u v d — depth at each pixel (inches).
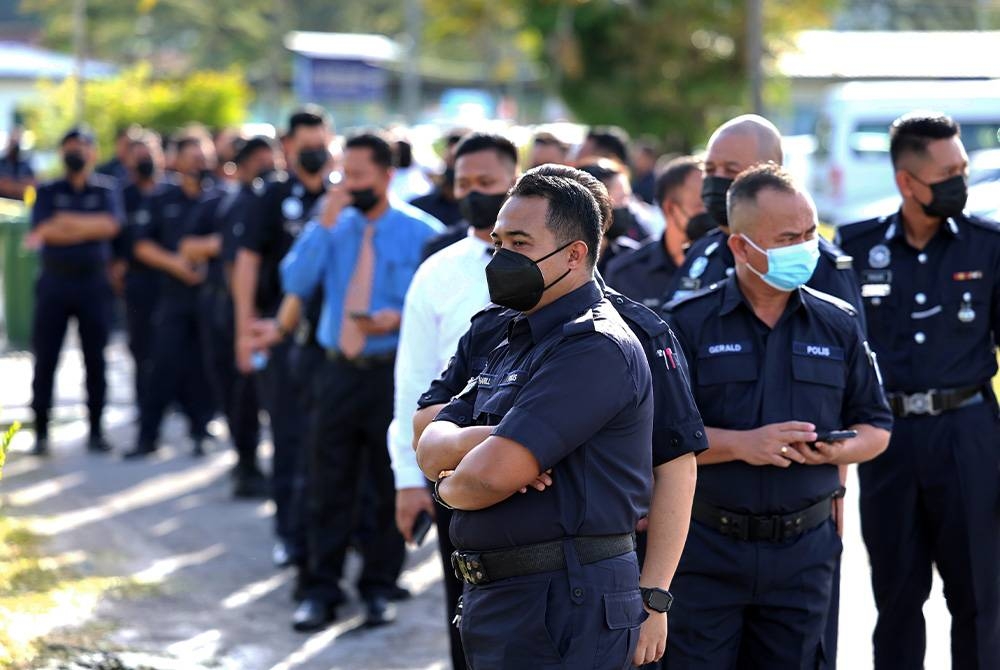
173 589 526.0
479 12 2345.0
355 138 481.4
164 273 804.6
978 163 1369.3
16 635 431.8
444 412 270.2
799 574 322.3
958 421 383.2
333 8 4461.1
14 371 1080.8
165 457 810.2
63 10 3848.4
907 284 388.8
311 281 490.0
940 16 2532.0
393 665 453.7
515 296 254.5
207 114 1989.4
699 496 324.2
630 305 284.4
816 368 324.8
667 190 418.0
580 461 252.4
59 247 788.6
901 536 389.7
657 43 1790.1
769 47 1855.3
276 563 577.6
